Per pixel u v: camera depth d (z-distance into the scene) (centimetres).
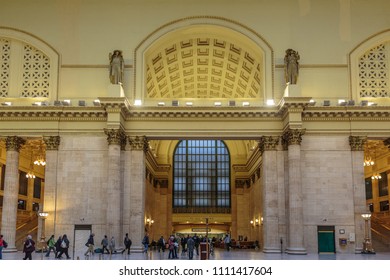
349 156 4062
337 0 4356
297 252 3822
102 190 4034
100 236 3969
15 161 4069
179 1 4347
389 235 4688
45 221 3984
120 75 4119
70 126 4109
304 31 4309
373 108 4022
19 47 4309
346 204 4009
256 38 4297
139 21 4328
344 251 3947
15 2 4341
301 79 4225
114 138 3966
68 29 4316
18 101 4209
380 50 4306
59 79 4231
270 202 4072
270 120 4156
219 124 4147
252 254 4006
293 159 3938
